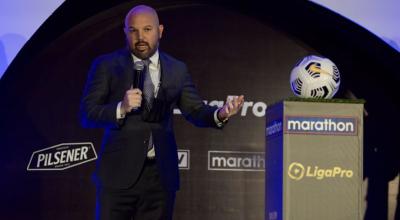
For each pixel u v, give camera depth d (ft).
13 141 27.61
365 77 28.81
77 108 27.99
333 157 19.85
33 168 27.68
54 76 27.89
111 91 18.13
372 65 28.78
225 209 28.40
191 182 28.35
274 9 28.84
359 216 19.83
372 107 28.81
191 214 28.30
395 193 28.71
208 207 28.37
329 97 21.52
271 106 20.95
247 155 28.55
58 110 27.89
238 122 28.60
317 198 19.72
